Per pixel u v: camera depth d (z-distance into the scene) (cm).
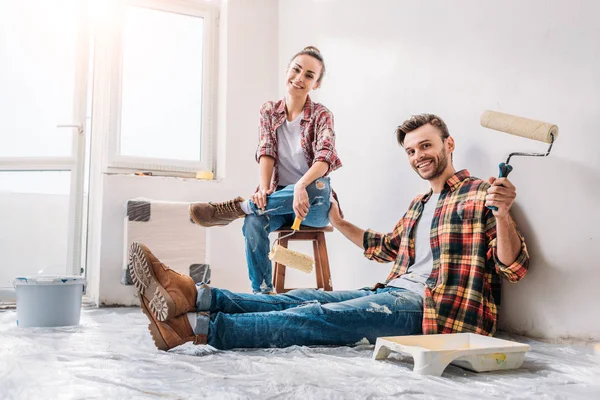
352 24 262
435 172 169
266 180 214
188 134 323
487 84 182
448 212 161
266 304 147
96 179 300
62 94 301
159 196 291
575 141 152
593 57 148
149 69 315
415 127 172
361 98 253
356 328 143
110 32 303
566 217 154
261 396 96
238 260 303
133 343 152
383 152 235
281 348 140
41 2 303
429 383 109
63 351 137
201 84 329
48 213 294
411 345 134
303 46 308
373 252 192
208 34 331
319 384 106
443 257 156
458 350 118
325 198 202
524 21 169
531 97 166
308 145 217
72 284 194
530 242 166
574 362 131
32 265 289
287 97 221
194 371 115
